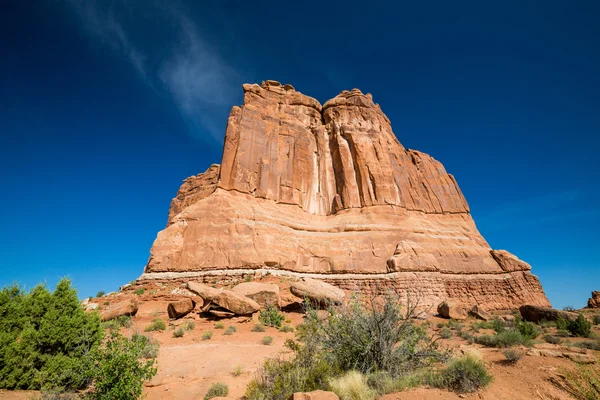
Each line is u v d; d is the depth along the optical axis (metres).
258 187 41.81
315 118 56.69
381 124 56.12
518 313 33.81
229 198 37.94
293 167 46.78
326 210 46.38
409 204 48.00
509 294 38.97
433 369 6.75
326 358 7.10
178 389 7.72
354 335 7.37
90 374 6.05
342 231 40.69
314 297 21.44
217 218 35.38
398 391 5.66
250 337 14.34
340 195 46.38
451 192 54.19
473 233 47.84
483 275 40.47
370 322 7.43
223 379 8.38
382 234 40.22
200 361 10.17
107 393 5.75
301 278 33.00
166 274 31.08
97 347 7.75
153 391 7.59
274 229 37.41
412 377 6.12
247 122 45.38
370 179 46.38
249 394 6.43
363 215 43.00
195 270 31.64
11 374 6.56
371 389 5.68
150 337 13.12
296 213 42.84
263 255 33.84
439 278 35.41
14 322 7.28
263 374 7.09
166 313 20.69
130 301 19.39
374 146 49.72
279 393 5.80
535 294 39.25
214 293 19.17
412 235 41.44
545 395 5.51
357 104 56.69
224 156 41.41
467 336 13.84
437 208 51.31
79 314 8.16
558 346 10.16
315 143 52.66
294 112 54.56
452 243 43.34
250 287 21.45
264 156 44.34
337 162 49.25
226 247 33.31
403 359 6.87
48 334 7.29
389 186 45.88
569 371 6.57
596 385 5.56
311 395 4.91
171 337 14.30
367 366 6.91
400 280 33.38
